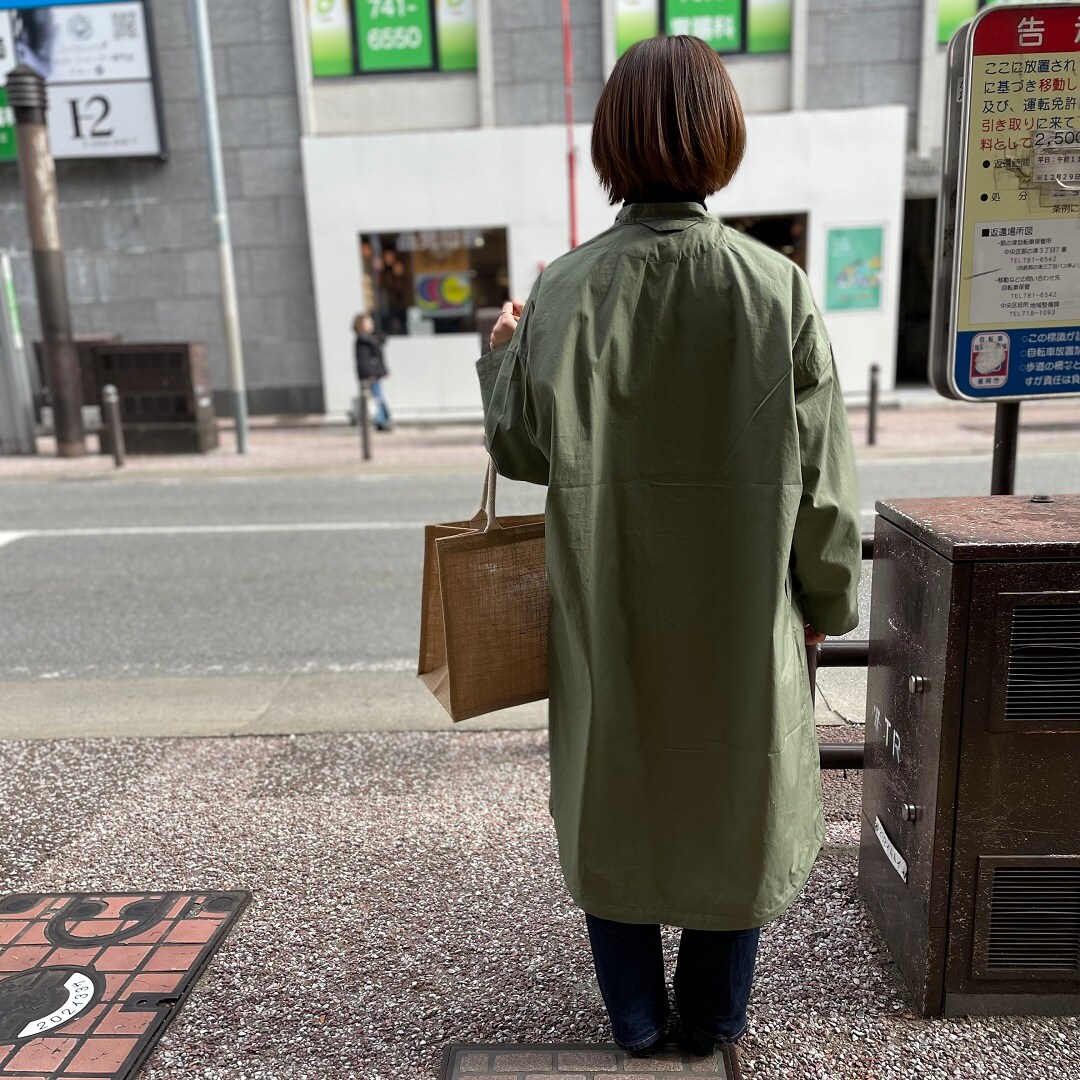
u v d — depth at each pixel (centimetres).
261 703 412
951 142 228
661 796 167
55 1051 201
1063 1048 192
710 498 157
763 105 1460
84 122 1489
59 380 1188
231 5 1462
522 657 184
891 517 213
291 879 267
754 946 183
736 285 152
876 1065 190
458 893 258
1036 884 193
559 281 160
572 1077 189
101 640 520
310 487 957
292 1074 194
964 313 233
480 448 1185
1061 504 213
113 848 287
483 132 1452
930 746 192
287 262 1539
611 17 1430
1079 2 215
